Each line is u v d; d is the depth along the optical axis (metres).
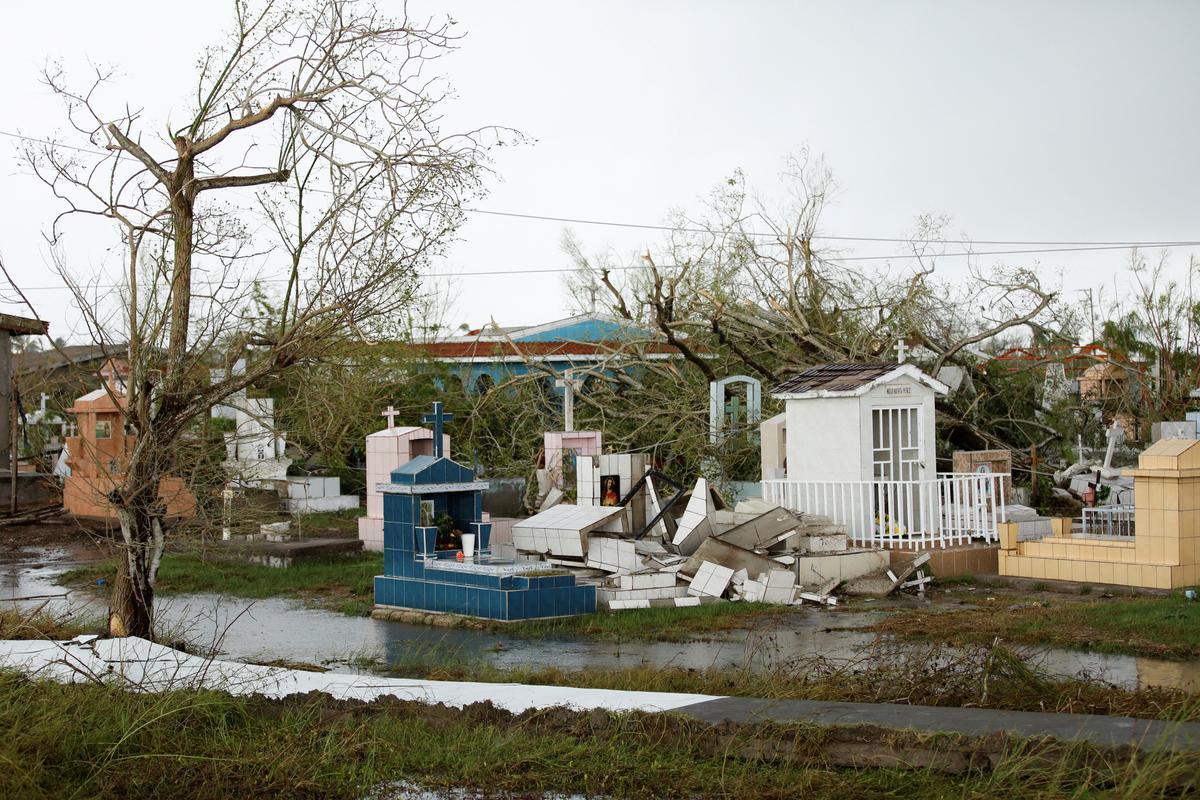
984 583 17.14
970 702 7.97
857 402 18.58
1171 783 5.63
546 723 7.59
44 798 6.46
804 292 29.33
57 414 35.06
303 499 28.11
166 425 10.97
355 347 16.16
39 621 11.82
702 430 26.59
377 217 10.73
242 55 10.88
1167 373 35.69
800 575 16.42
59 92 10.73
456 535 15.77
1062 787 5.87
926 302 28.25
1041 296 26.34
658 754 6.95
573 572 16.09
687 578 16.20
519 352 31.16
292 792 6.66
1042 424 29.30
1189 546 15.85
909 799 5.99
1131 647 11.50
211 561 20.22
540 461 24.81
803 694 8.59
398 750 7.28
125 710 7.84
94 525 26.11
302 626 14.55
